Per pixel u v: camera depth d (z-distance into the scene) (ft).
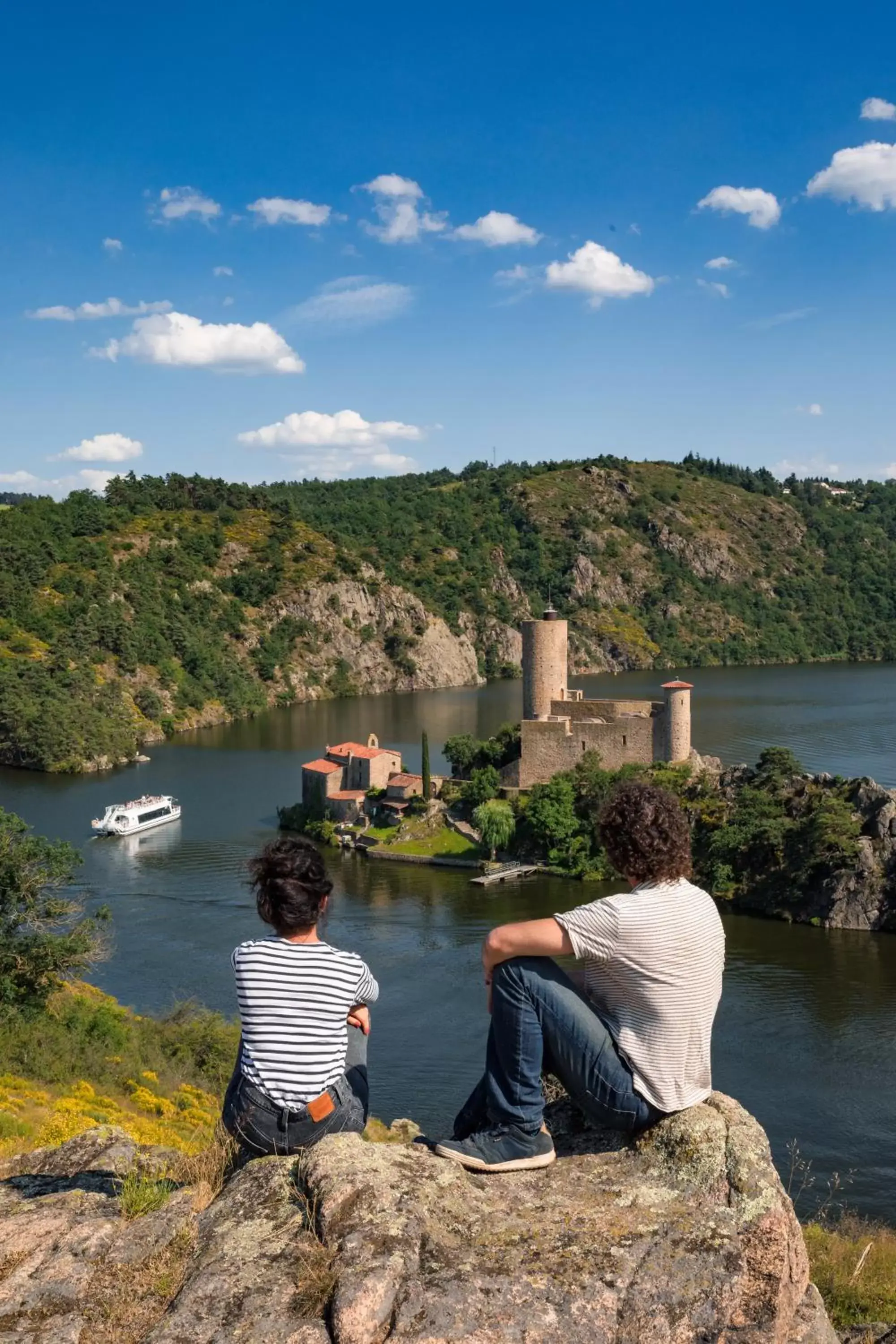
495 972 21.53
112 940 213.46
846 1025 170.71
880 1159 127.13
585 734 304.30
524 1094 20.86
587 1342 16.37
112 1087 109.50
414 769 433.07
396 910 242.78
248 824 334.65
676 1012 20.70
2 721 449.06
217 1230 19.44
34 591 623.77
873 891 227.40
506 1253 17.94
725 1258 17.81
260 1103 22.30
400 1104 142.82
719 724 509.76
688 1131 20.38
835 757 413.39
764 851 249.55
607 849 22.26
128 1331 17.53
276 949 23.25
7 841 126.11
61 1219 21.06
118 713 504.02
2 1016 115.85
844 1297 43.52
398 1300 16.56
